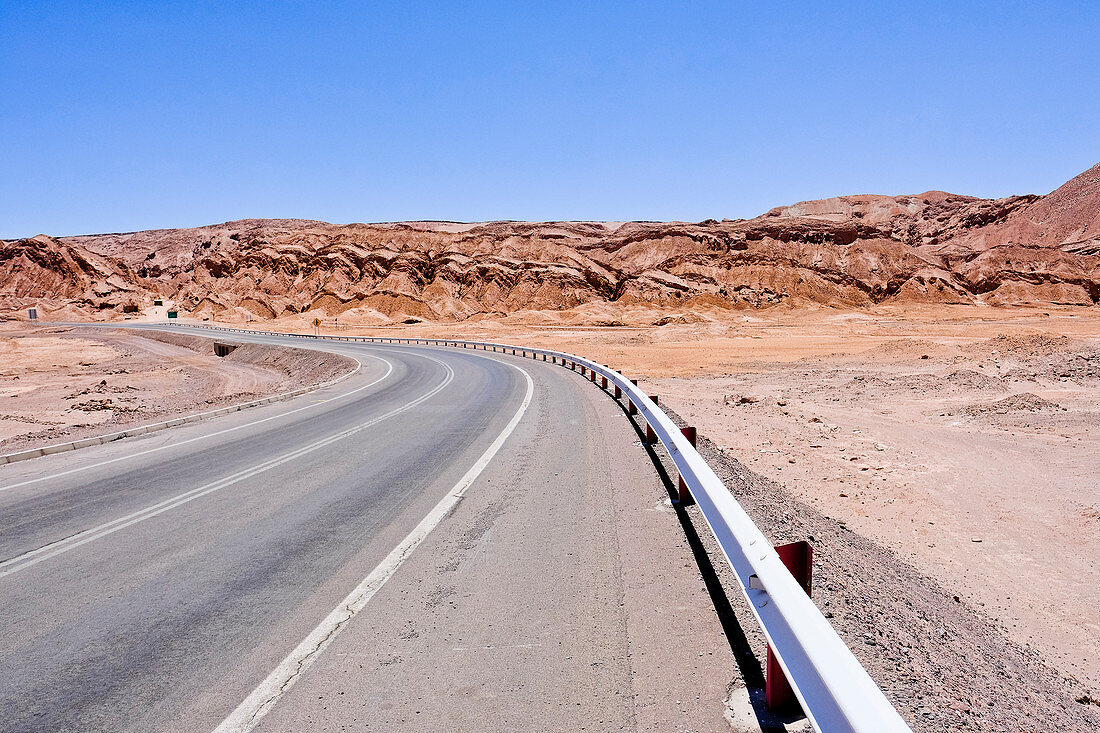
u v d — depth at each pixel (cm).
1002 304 14112
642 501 625
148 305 16175
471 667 323
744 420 1511
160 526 596
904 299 14750
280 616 392
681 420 1307
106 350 6812
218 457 959
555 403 1505
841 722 188
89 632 377
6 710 298
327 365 3762
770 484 846
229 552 516
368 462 880
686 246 16900
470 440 1033
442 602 404
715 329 6644
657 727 266
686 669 313
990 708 318
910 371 2747
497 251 15275
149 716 290
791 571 291
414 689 304
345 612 395
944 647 399
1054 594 676
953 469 1151
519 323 10550
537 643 346
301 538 548
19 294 16588
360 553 505
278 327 10294
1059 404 1728
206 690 311
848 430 1456
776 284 14675
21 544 554
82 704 302
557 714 279
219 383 4081
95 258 18038
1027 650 535
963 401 1914
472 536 536
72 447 1094
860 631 358
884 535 836
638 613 378
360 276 14638
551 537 525
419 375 2645
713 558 464
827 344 5041
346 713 286
